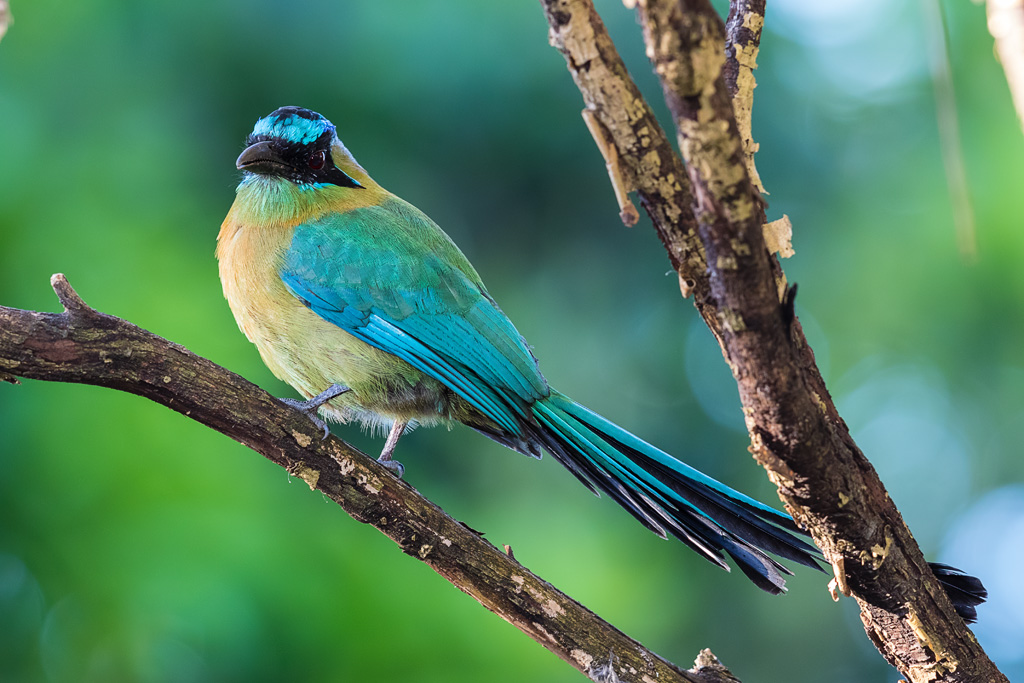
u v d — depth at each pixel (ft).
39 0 46.88
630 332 63.77
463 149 60.08
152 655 33.53
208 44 51.93
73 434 34.86
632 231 63.82
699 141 13.79
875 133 65.92
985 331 63.00
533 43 59.88
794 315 16.34
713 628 61.21
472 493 56.39
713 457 64.03
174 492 35.19
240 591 34.37
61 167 44.14
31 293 39.55
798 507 17.24
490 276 62.13
